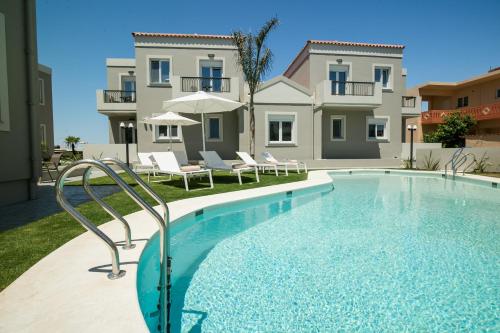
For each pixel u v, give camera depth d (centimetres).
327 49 1761
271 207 641
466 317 229
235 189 750
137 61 1642
